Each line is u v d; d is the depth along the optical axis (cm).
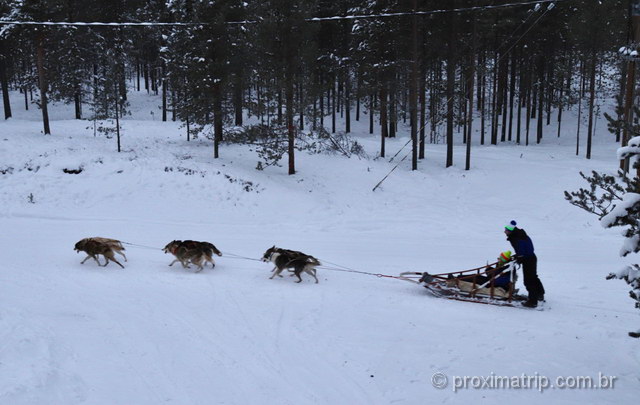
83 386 529
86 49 3706
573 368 615
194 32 2480
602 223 470
